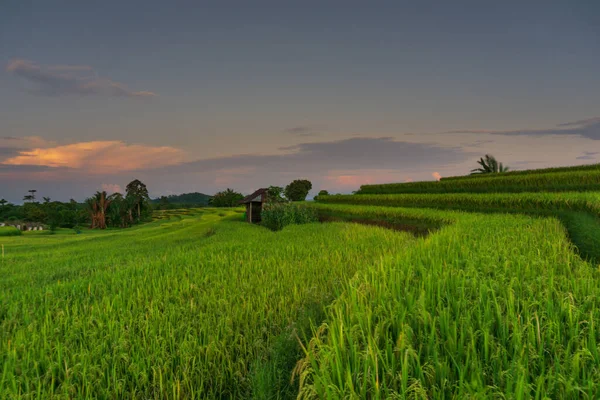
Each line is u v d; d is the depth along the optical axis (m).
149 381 4.39
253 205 38.09
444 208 26.03
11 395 4.05
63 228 80.06
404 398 2.81
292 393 4.02
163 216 98.88
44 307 7.45
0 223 84.62
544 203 19.14
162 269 10.57
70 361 4.77
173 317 6.07
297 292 7.37
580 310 4.02
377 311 4.26
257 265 9.95
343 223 21.42
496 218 15.43
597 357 3.21
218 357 4.93
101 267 12.96
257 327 5.93
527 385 2.75
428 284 4.93
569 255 7.14
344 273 8.80
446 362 3.17
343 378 3.26
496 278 5.49
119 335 5.47
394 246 12.02
